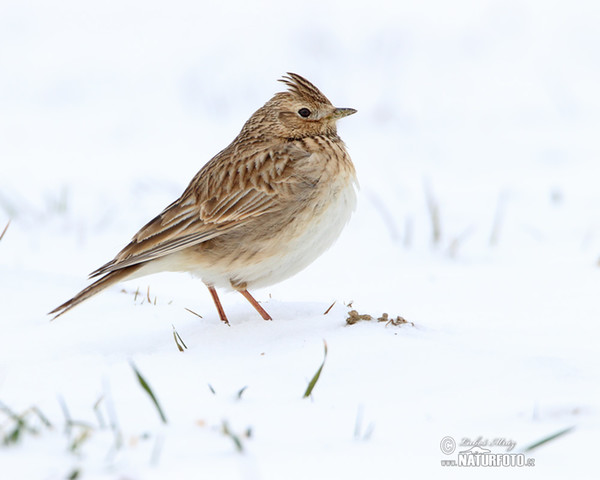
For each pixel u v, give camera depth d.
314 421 7.36
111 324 10.59
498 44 29.59
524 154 21.38
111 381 8.51
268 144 10.97
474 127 23.66
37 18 32.28
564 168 20.14
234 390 8.17
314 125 11.12
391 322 9.73
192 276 10.75
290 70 27.06
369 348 8.88
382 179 19.94
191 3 33.50
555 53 28.81
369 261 14.77
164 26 31.38
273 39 29.48
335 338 9.24
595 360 8.99
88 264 14.53
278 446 6.85
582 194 18.12
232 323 10.46
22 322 10.77
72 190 19.00
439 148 22.19
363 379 8.27
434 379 8.23
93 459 6.55
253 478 6.24
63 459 6.54
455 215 17.31
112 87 26.81
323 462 6.53
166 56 28.81
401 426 7.25
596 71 27.39
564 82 26.64
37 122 24.30
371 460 6.59
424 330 9.68
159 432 7.11
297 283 13.59
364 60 27.95
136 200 18.38
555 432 7.05
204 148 22.34
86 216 17.33
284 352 9.04
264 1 33.41
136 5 33.50
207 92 26.03
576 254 14.56
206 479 6.21
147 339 10.00
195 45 29.53
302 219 10.38
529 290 12.56
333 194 10.55
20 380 8.62
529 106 25.00
